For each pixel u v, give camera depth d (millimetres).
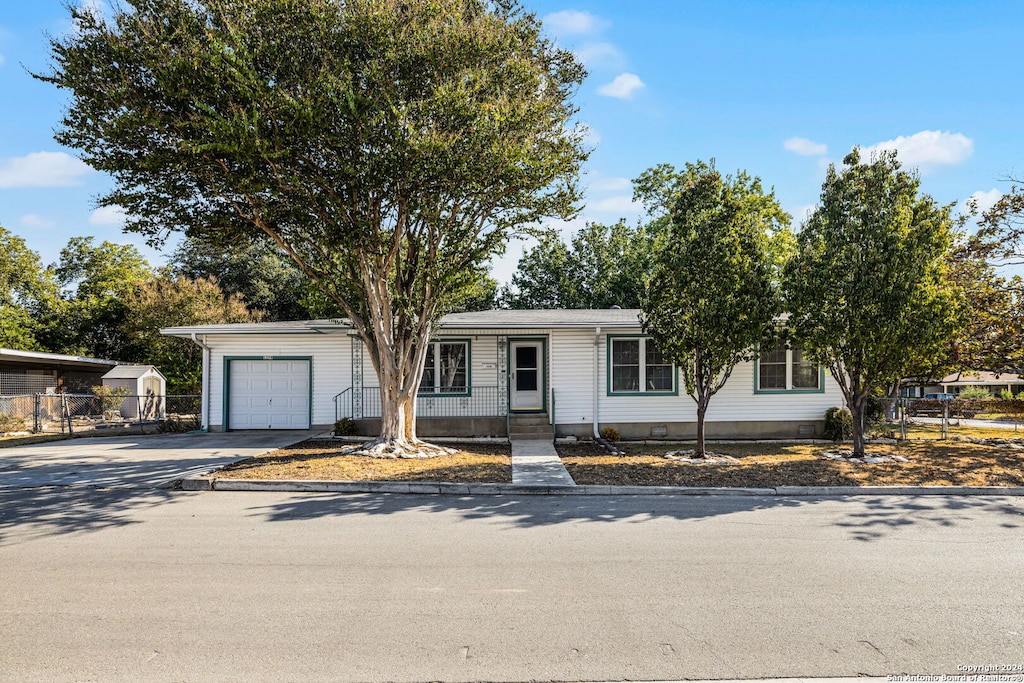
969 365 17578
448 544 7203
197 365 30281
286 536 7535
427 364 18703
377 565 6371
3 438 17625
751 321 12773
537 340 19062
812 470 12141
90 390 28734
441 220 13227
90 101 10562
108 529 7848
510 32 11656
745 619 4977
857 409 13719
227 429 18969
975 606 5277
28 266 35250
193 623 4855
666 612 5117
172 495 10070
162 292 30938
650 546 7145
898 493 10633
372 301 13891
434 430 17828
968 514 8930
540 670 4113
